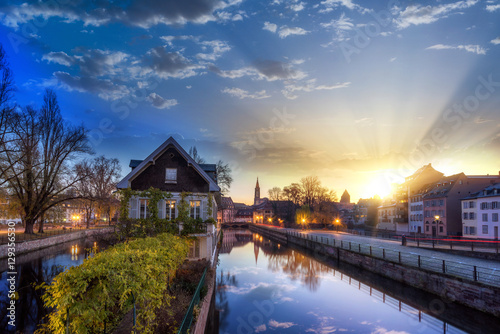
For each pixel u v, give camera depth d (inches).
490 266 944.3
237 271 1320.1
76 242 1966.0
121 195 959.6
